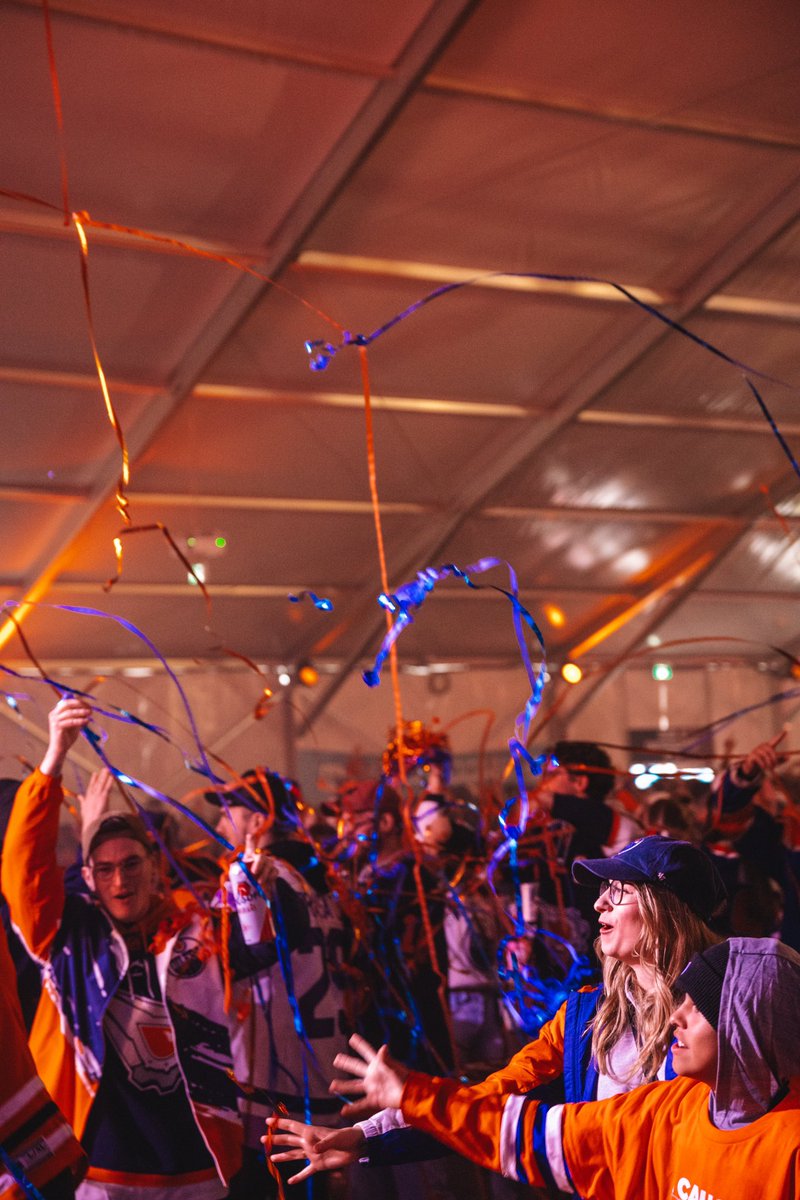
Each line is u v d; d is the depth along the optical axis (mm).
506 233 8047
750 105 7355
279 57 6324
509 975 4117
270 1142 2006
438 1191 4188
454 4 6152
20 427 9109
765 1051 1454
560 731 13852
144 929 2906
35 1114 2164
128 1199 2686
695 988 1520
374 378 9281
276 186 7254
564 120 7156
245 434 9633
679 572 13016
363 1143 1936
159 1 5871
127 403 9055
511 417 10133
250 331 8477
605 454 10883
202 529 10750
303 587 12070
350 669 13234
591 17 6496
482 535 11641
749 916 4039
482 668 13883
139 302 7957
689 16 6621
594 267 8570
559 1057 2076
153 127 6625
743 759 3975
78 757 11711
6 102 6227
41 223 7020
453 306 8664
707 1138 1509
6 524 10336
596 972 4066
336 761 13227
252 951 2836
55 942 2848
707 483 11719
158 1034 2799
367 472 10477
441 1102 1763
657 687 14156
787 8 6660
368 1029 4250
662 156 7629
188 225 7406
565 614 13531
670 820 5109
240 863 2902
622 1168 1620
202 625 12297
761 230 8375
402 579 12156
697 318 9188
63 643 11984
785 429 10945
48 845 2785
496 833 4703
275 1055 2973
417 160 7250
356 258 7930
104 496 9883
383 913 4332
